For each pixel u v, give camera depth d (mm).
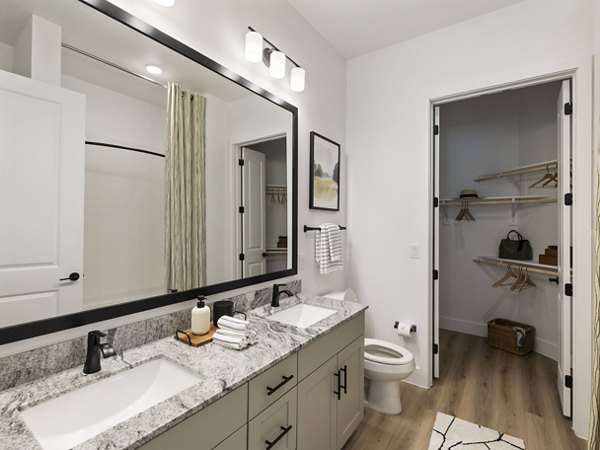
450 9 2162
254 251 1812
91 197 1106
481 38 2217
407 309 2520
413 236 2494
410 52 2514
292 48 2127
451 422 1982
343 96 2793
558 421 1983
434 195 2521
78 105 1075
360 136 2768
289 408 1229
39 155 980
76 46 1071
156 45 1310
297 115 2141
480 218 3604
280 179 2004
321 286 2451
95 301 1108
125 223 1209
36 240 970
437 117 2525
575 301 1873
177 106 1400
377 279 2674
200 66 1492
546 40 1992
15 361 916
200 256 1507
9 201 918
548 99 3047
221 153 1611
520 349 2994
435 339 2531
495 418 2021
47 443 834
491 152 3555
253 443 1050
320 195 2416
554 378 2545
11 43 930
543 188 3096
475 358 2955
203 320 1300
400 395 2309
